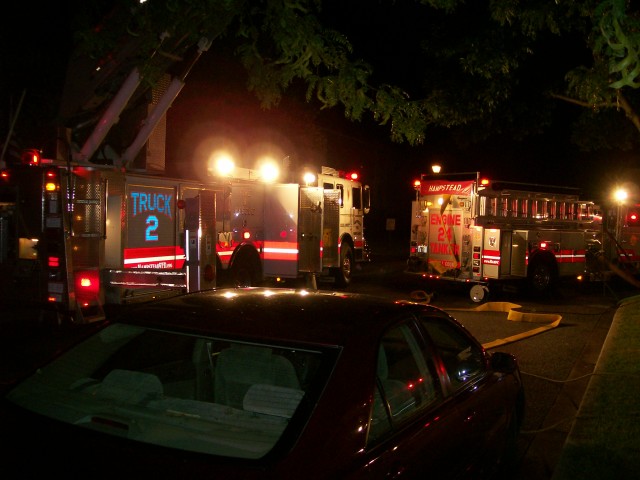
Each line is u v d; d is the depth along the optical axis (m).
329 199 14.40
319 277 14.68
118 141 10.59
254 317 3.24
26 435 2.70
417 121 7.29
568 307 13.91
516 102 12.50
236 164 12.58
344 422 2.69
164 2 6.21
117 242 9.37
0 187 9.09
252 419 2.90
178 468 2.42
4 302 9.18
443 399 3.67
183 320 3.24
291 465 2.43
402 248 31.92
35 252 8.98
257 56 6.84
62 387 3.17
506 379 4.66
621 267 17.80
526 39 10.34
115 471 2.42
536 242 14.89
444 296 15.24
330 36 6.64
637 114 10.45
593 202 17.69
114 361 3.39
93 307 9.18
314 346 2.98
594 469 4.89
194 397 3.53
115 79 9.74
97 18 7.27
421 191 15.16
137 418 2.88
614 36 4.95
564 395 7.25
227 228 11.72
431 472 3.23
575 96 12.23
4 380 6.91
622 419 5.96
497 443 4.34
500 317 12.46
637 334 9.73
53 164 8.83
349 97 6.91
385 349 3.34
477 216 14.24
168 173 10.84
